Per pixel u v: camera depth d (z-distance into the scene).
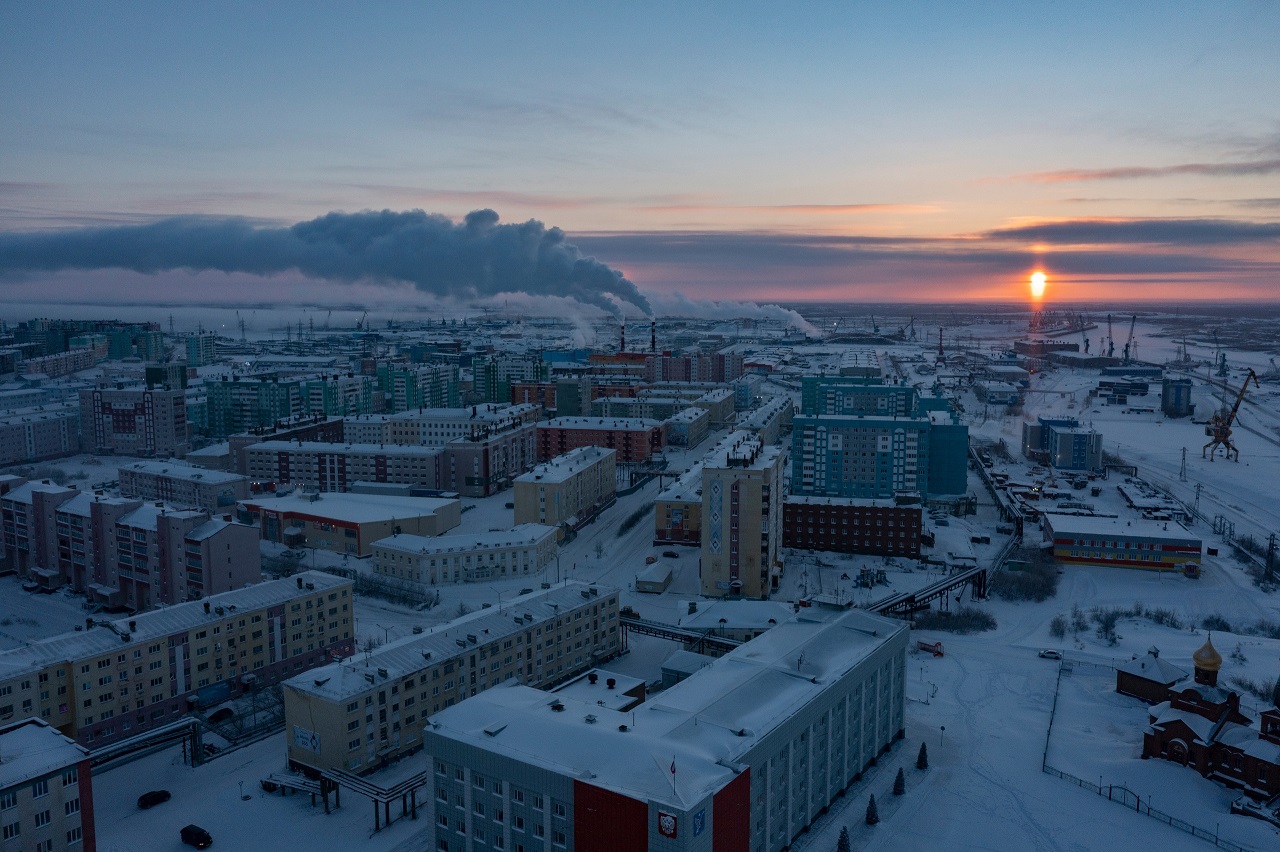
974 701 166.38
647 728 114.56
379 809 129.38
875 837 124.06
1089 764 143.88
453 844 115.81
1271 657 184.25
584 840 103.62
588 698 138.12
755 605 191.50
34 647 144.62
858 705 138.62
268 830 124.31
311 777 136.12
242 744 149.12
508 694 126.00
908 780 139.25
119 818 127.50
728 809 104.06
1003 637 196.75
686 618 189.12
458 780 114.06
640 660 183.25
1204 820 128.00
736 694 124.50
